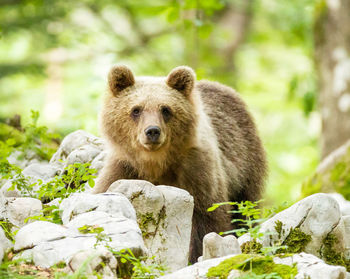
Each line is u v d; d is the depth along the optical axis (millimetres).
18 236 7160
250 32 41000
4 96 31109
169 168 11445
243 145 13648
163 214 8219
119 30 37094
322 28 21734
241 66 40250
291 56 39500
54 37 31031
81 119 19125
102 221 7277
